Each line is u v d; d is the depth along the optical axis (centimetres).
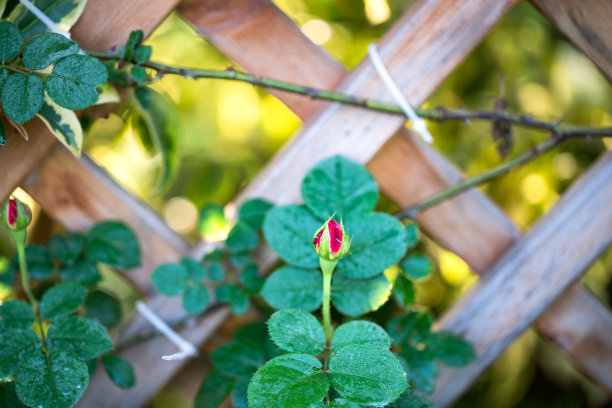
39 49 41
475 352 52
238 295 50
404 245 45
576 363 55
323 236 40
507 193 71
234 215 51
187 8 48
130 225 52
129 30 46
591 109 70
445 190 52
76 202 51
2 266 49
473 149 70
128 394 52
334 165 47
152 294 53
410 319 49
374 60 48
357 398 38
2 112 43
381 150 51
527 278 53
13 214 44
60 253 50
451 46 49
